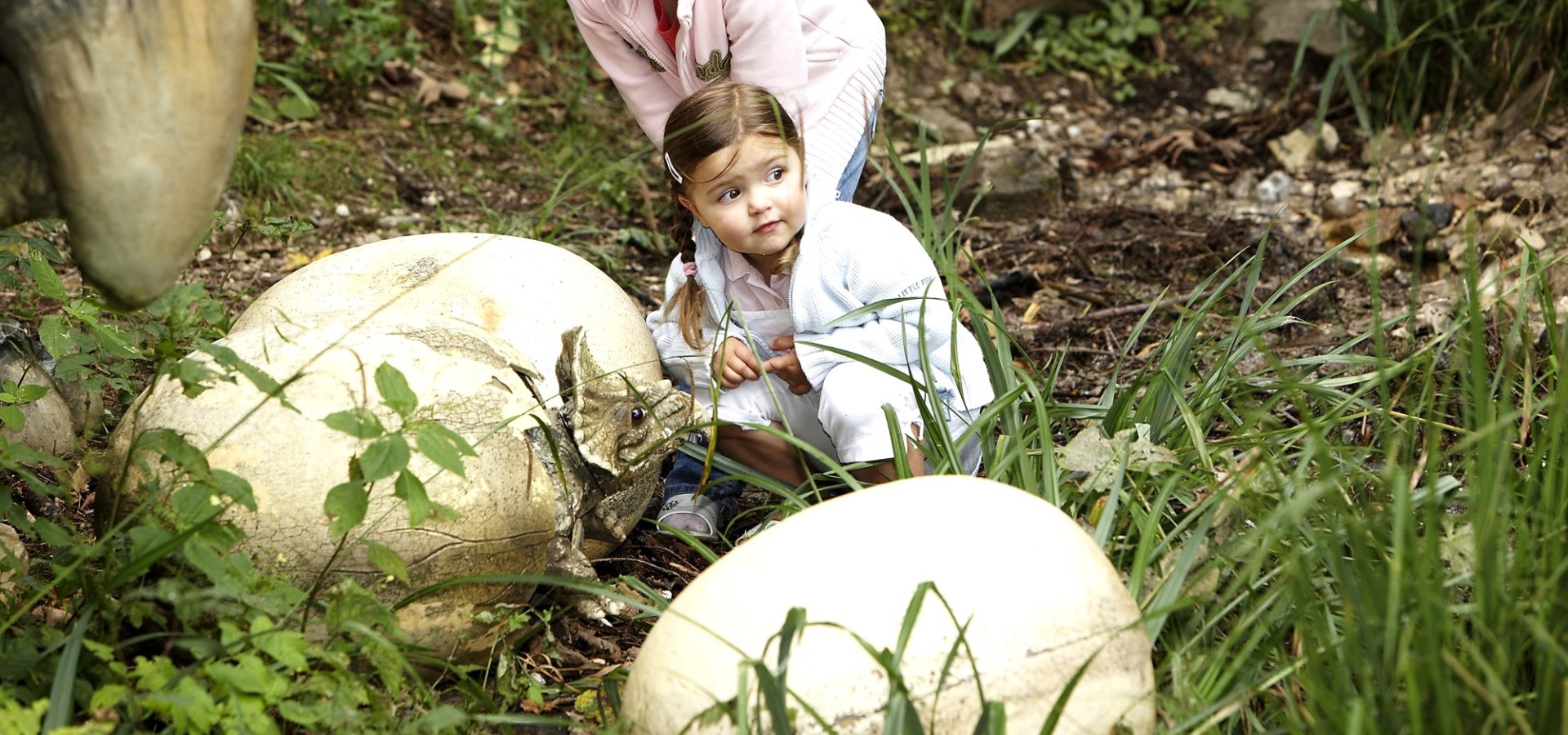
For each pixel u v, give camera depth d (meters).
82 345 3.38
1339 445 3.01
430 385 2.90
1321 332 4.79
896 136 6.68
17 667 2.52
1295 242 5.59
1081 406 3.60
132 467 2.81
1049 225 5.81
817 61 4.05
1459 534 2.75
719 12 3.85
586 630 3.26
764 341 3.82
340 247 5.36
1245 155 6.39
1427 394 3.22
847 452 3.60
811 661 2.35
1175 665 2.62
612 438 3.17
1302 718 2.52
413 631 2.80
